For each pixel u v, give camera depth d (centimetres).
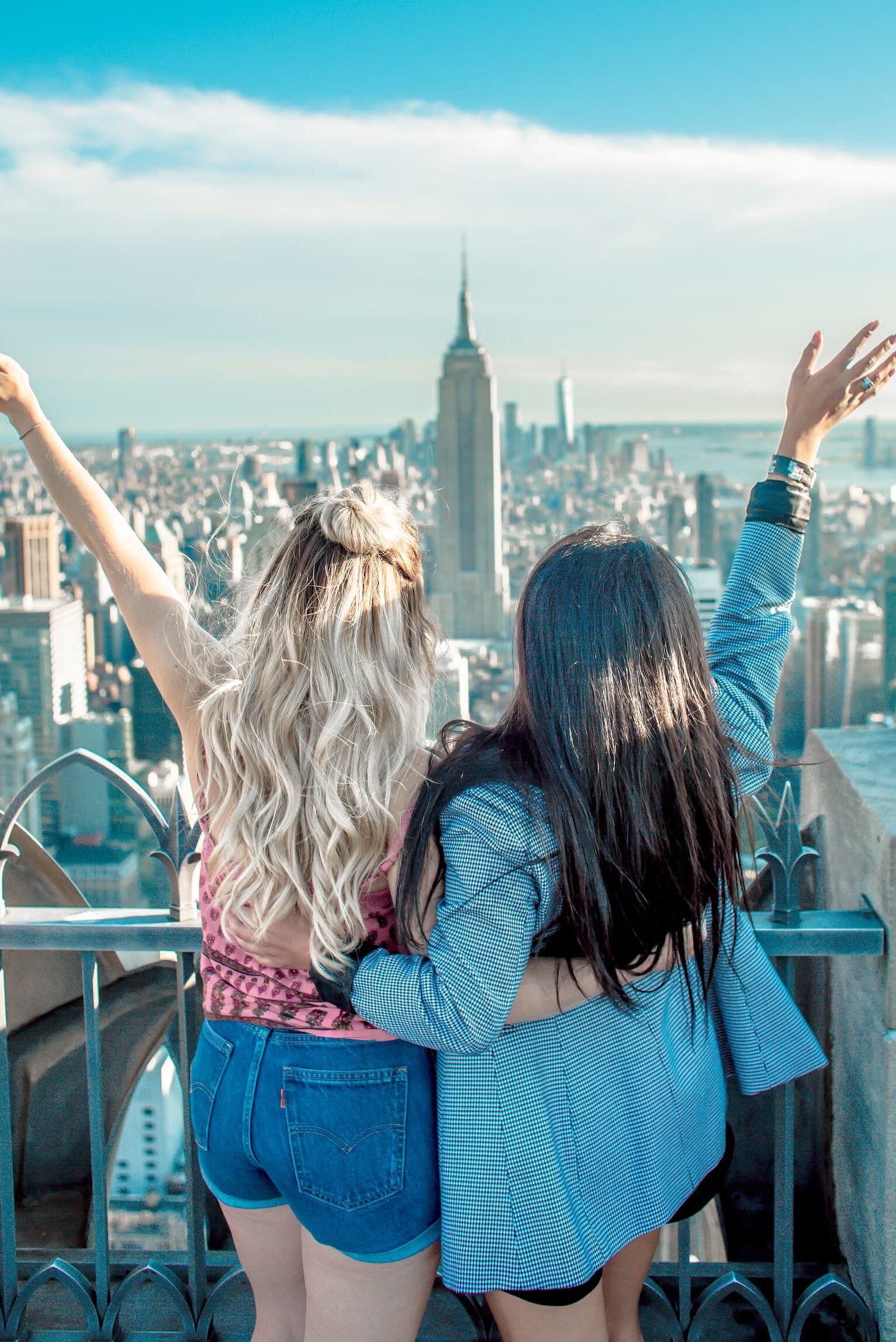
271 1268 171
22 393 196
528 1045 156
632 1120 160
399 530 160
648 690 145
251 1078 159
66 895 229
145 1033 246
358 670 152
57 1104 245
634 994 162
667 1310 212
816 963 234
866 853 202
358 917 151
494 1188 154
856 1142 211
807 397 181
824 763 212
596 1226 156
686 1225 210
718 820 151
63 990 244
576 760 144
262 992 158
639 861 145
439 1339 215
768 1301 216
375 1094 156
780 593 179
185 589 177
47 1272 216
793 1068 183
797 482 180
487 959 144
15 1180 245
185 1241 251
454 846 146
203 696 174
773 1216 235
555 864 145
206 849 165
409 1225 158
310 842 152
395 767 153
